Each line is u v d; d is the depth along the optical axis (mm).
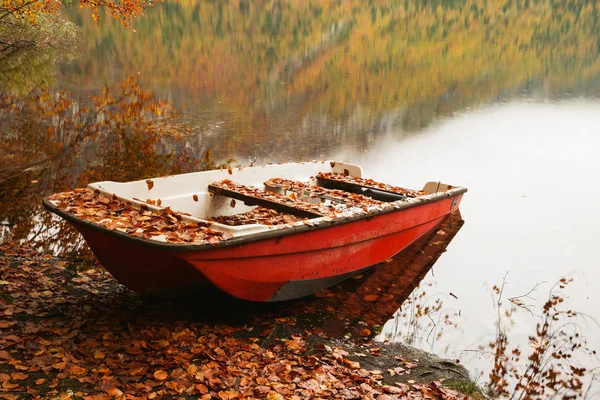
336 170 8297
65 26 10484
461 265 7000
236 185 6391
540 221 9414
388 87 26859
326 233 5258
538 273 6965
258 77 26453
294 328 4871
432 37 43625
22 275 5121
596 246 8094
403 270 6633
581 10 53344
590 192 11781
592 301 6145
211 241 4094
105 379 3486
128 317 4512
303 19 44250
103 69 22109
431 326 5328
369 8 49750
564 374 4684
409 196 7172
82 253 6188
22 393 3266
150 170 9336
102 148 9820
